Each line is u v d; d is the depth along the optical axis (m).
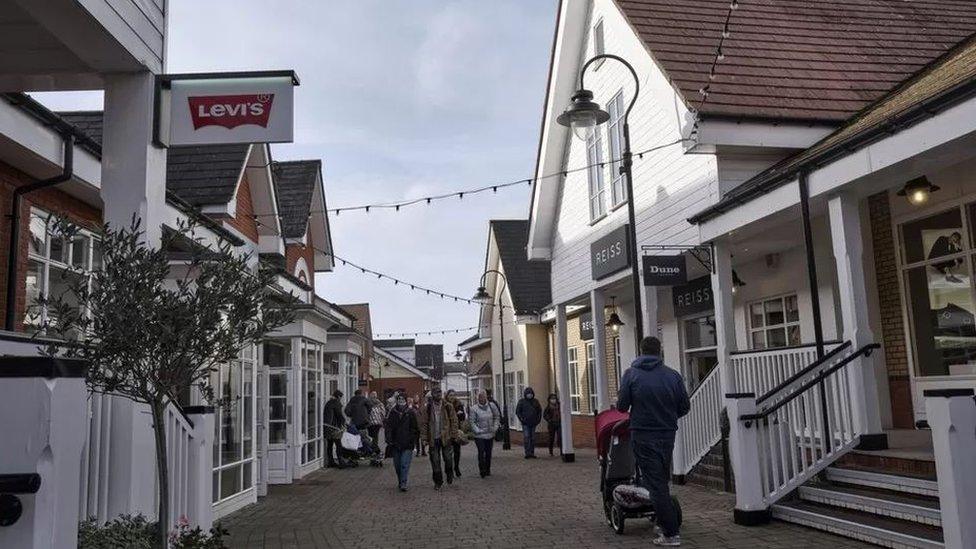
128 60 6.73
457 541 8.81
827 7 15.23
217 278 5.34
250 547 8.86
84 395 3.37
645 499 8.37
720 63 12.80
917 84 10.85
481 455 16.33
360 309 53.28
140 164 6.86
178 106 7.07
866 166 7.89
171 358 5.14
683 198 12.52
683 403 7.98
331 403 20.05
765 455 8.60
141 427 6.66
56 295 9.81
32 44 6.61
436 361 80.56
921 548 6.35
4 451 3.01
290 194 22.94
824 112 11.73
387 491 14.44
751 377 10.82
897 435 9.35
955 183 9.02
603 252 15.30
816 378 8.48
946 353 9.23
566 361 19.47
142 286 4.97
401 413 14.45
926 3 15.78
